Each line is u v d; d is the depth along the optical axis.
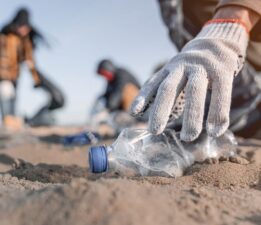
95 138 0.74
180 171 0.34
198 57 0.31
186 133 0.29
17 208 0.21
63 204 0.21
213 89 0.30
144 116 0.32
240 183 0.32
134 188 0.23
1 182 0.31
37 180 0.37
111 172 0.34
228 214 0.23
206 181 0.32
